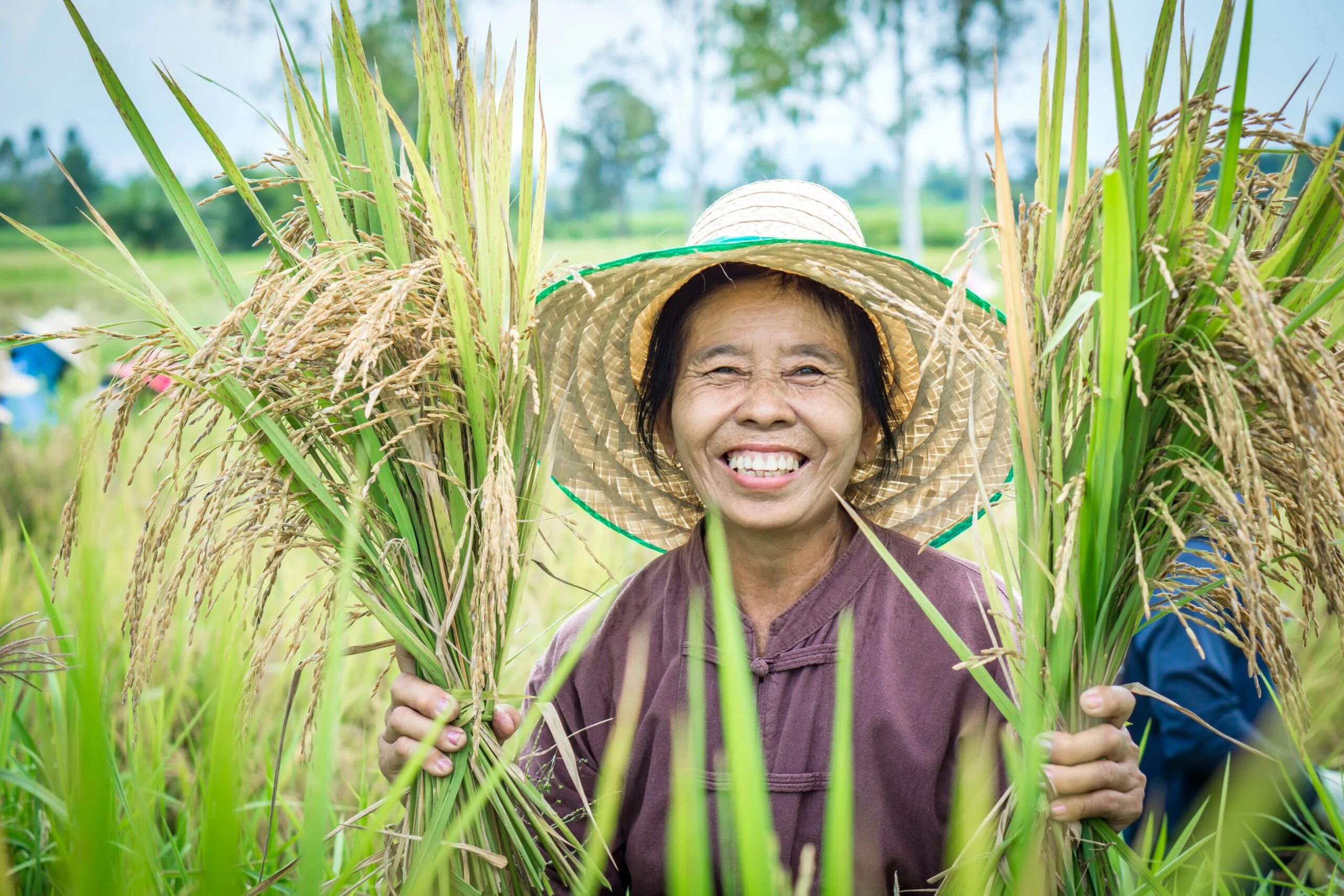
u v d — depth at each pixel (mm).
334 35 1993
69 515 1693
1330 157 1649
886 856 2154
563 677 1586
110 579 3885
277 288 1759
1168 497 1773
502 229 1952
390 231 1923
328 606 2006
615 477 2686
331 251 1841
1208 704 3021
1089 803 1717
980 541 1831
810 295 2205
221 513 1803
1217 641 3070
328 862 2510
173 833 3188
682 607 2367
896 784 2150
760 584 2336
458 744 1883
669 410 2449
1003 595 2242
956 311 1657
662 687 2271
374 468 1750
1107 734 1708
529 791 1955
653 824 2242
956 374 2420
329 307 1707
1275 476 1742
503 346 1928
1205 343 1629
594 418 2611
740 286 2215
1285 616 1688
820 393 2193
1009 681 1812
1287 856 2805
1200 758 3020
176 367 1810
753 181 2439
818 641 2225
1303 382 1493
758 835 1077
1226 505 1535
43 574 2285
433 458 1971
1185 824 2982
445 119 1893
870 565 2271
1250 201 1713
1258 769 2473
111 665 3035
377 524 1969
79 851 933
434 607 1950
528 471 2031
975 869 1664
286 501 1859
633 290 2367
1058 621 1708
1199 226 1629
